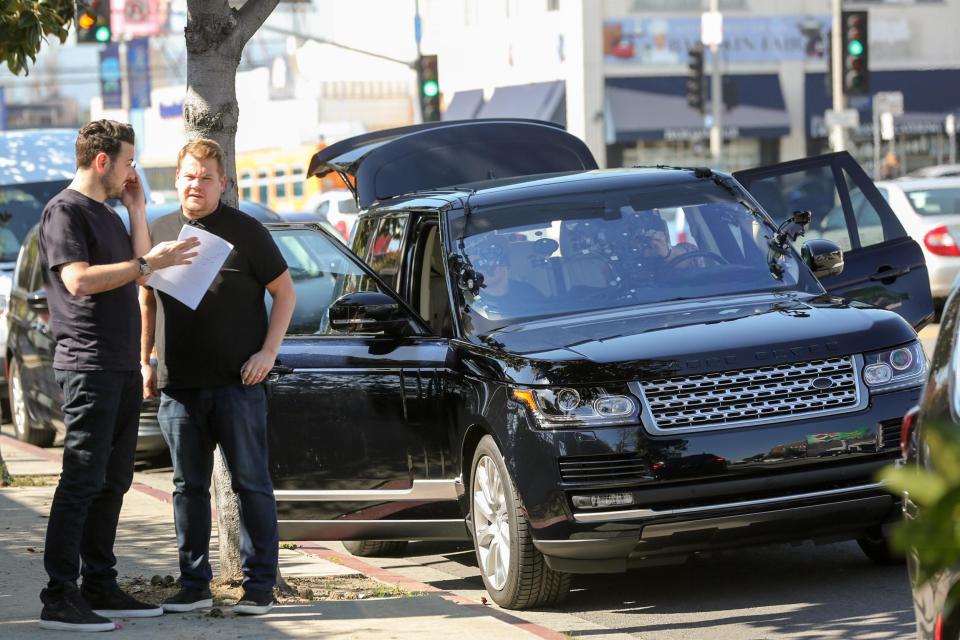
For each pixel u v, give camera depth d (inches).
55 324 287.6
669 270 375.9
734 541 321.1
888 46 2233.0
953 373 189.0
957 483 75.5
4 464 548.4
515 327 354.3
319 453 360.8
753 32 2156.7
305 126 2536.9
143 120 3324.3
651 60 2126.0
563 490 315.9
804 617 315.3
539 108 2154.3
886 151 2230.6
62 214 282.0
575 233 381.4
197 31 331.9
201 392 302.7
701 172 405.1
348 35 2849.4
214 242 293.1
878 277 480.4
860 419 324.5
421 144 541.6
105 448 289.6
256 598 305.3
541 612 334.3
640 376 319.3
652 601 340.5
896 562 359.6
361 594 338.3
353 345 361.4
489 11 2283.5
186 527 311.6
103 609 304.0
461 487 349.7
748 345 326.3
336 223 1346.0
